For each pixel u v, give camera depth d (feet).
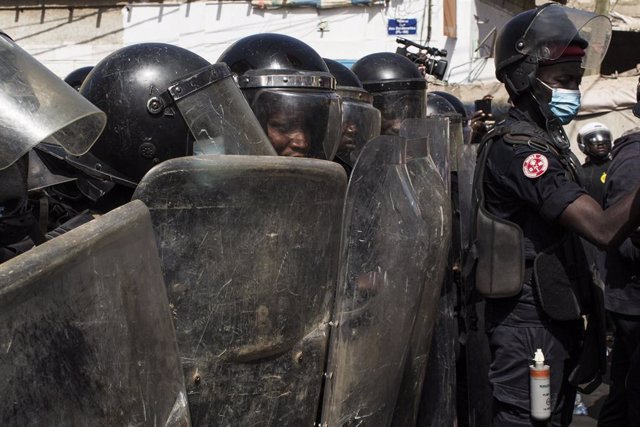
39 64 4.84
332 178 6.36
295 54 9.27
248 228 5.59
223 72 7.48
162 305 4.65
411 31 48.80
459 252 11.47
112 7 49.52
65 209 7.94
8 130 4.37
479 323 9.29
